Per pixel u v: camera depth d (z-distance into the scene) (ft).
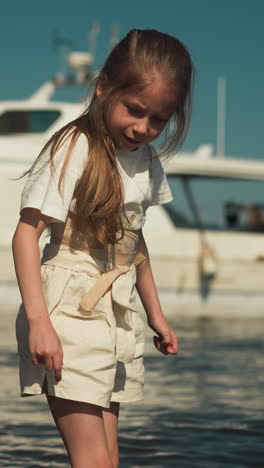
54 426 14.80
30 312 7.00
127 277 7.86
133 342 7.84
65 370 7.23
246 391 19.60
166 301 58.54
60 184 7.27
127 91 7.29
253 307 60.49
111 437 8.06
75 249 7.64
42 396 18.35
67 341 7.29
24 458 12.26
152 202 8.38
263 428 14.87
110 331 7.50
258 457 12.58
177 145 7.81
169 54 7.32
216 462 12.22
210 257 58.49
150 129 7.44
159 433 14.29
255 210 61.62
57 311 7.40
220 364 25.64
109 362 7.39
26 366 7.50
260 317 51.98
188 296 59.06
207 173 59.67
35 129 54.19
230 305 60.18
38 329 6.93
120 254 7.85
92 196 7.38
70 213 7.60
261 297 60.80
